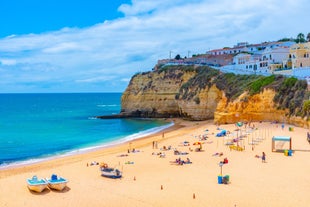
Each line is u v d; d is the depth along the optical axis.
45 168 44.62
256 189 31.41
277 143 51.28
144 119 111.94
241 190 31.27
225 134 63.09
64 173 38.72
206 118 96.81
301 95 67.19
